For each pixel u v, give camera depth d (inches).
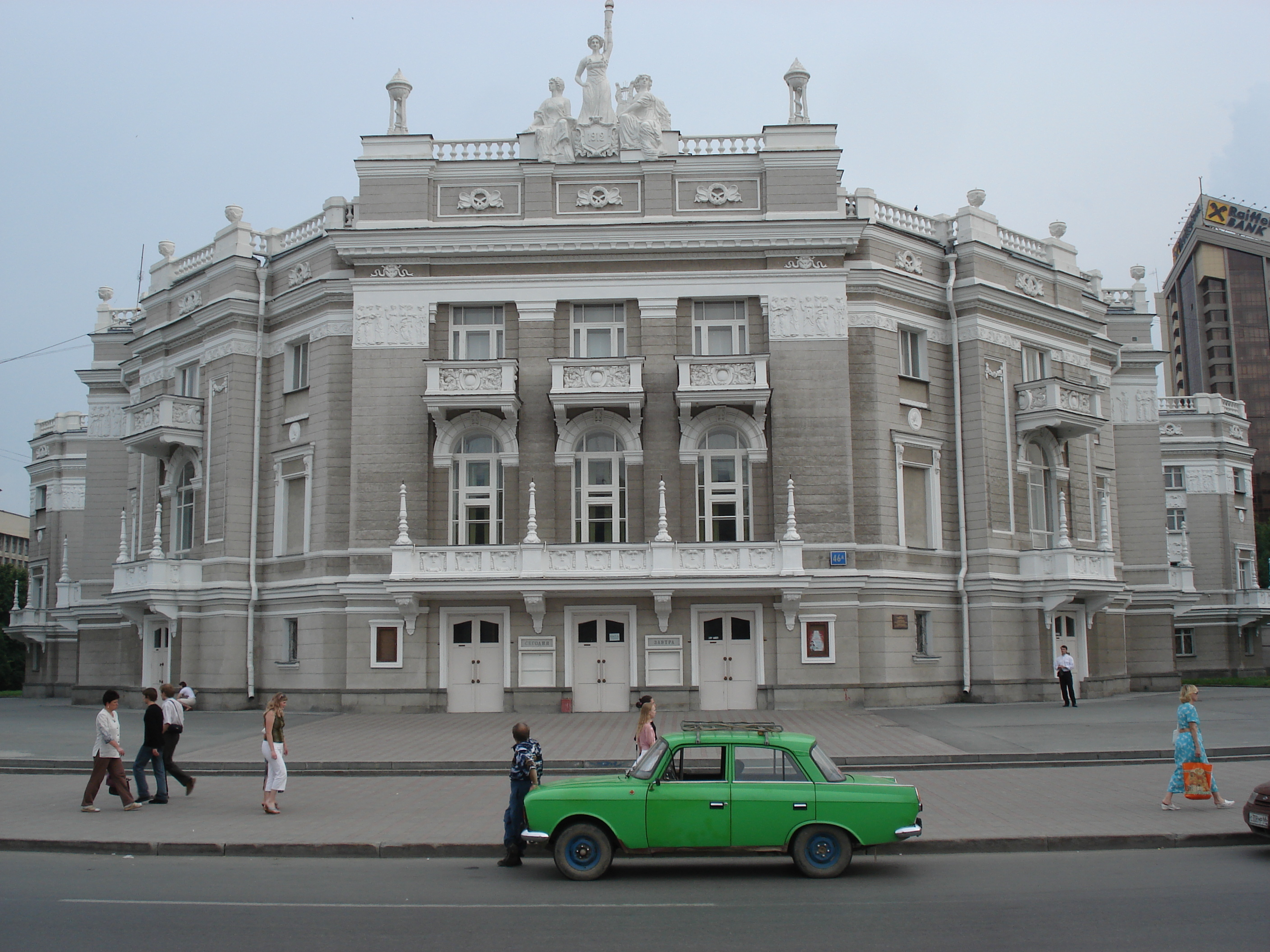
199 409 1462.8
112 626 1704.0
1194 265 5118.1
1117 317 1744.6
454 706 1249.4
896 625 1294.3
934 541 1360.7
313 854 584.1
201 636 1392.7
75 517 2375.7
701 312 1330.0
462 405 1272.1
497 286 1318.9
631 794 515.8
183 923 428.5
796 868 529.3
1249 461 2576.3
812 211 1320.1
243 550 1392.7
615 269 1318.9
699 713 1195.3
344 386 1343.5
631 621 1251.8
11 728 1175.6
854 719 1128.8
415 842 592.4
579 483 1301.7
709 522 1291.8
